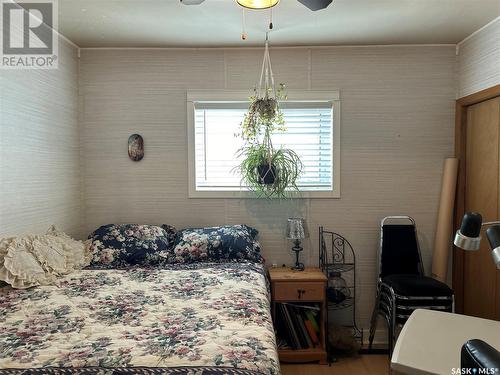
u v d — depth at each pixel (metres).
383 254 3.10
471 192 3.09
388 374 2.74
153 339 1.53
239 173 3.35
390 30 2.88
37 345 1.47
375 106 3.26
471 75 3.00
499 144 2.73
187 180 3.32
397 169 3.28
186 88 3.28
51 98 2.82
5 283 2.19
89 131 3.30
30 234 2.54
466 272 3.12
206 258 2.91
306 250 3.32
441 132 3.25
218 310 1.85
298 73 3.26
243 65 3.27
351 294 3.30
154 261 2.83
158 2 2.38
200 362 1.35
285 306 2.94
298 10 2.50
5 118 2.29
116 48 3.26
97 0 2.35
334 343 2.99
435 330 1.55
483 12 2.54
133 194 3.32
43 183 2.72
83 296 2.05
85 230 3.34
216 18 2.64
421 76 3.23
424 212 3.29
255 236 3.25
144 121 3.29
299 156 3.32
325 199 3.30
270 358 1.40
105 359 1.36
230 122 3.34
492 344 1.43
